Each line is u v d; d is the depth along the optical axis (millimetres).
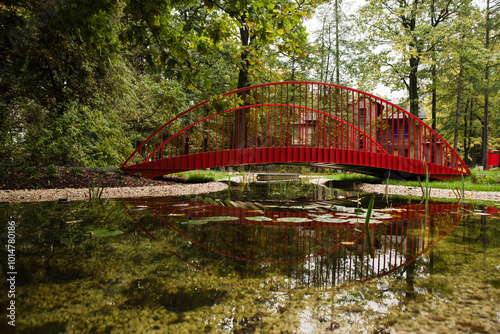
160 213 2818
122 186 5770
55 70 5664
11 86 5430
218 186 7004
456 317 775
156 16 1980
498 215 2957
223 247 1574
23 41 4496
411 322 746
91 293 929
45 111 5883
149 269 1179
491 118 18547
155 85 8781
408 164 8125
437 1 12172
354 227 2244
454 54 11078
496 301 887
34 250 1455
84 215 2637
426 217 2807
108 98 6879
